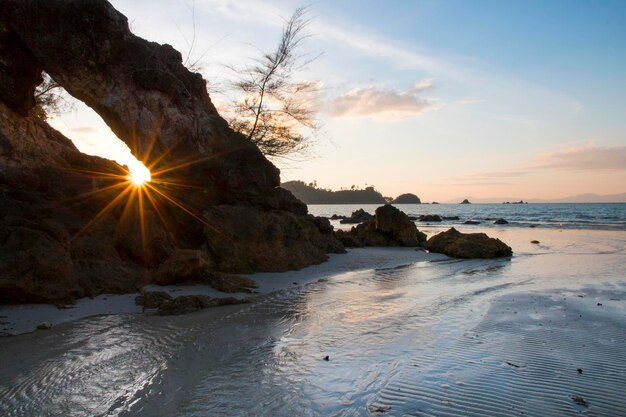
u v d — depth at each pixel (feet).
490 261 66.33
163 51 52.44
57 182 44.14
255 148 55.52
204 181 52.60
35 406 18.21
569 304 36.50
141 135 48.73
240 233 50.01
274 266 51.70
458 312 33.73
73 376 21.11
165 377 21.09
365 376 21.29
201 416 17.38
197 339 26.84
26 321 30.04
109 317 31.71
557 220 211.82
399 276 51.16
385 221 89.66
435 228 164.35
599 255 73.15
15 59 45.57
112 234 44.21
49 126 54.90
